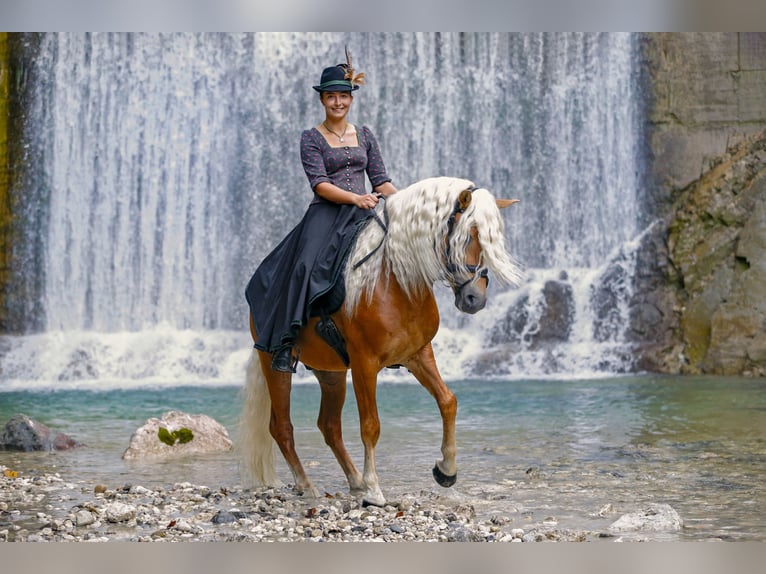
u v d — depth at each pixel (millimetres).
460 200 4738
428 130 18734
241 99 18578
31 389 13766
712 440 8062
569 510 5398
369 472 5246
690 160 17328
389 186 5520
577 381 14086
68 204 18172
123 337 17422
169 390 13672
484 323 17062
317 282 5113
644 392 12336
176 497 5777
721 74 17188
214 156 18500
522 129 18594
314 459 7273
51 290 17953
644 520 4969
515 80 18641
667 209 17406
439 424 9398
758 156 16547
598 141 18156
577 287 17453
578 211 18219
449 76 18750
